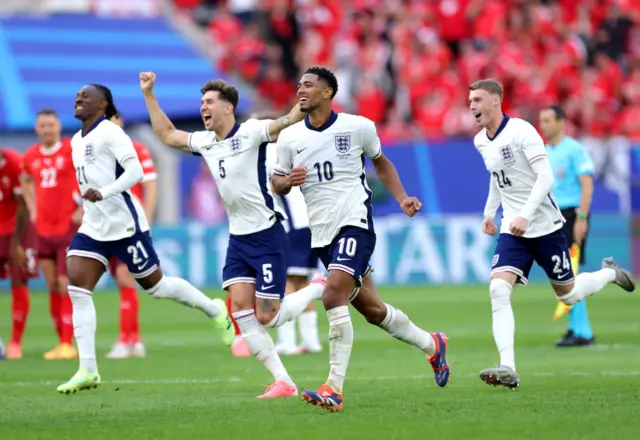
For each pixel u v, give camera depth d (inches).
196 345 1550.2
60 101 2815.0
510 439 711.7
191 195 2679.6
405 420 797.2
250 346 979.9
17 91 2817.4
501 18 3385.8
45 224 1418.6
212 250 2546.8
